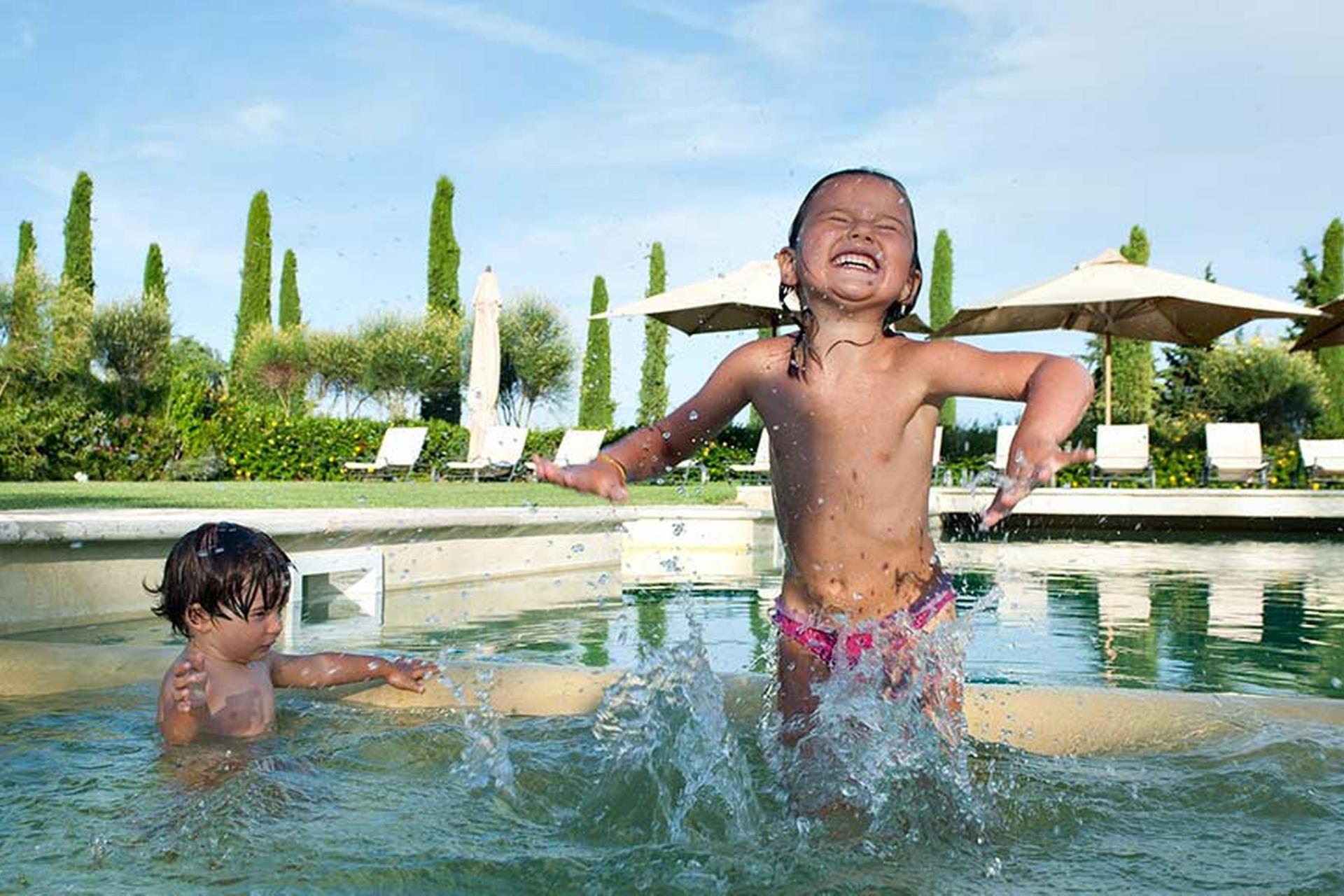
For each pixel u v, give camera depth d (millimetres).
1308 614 5105
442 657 2787
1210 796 1728
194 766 1898
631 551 8172
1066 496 11602
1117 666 3719
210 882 1360
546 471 1993
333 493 9859
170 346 22453
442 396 27250
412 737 2080
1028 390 1729
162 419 19359
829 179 2023
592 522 6918
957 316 13203
